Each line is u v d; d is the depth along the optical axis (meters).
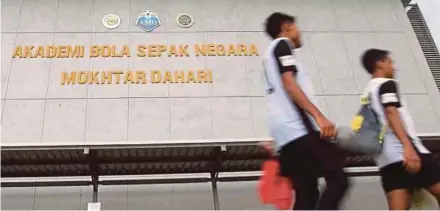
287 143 3.07
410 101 10.38
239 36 10.84
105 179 8.95
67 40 10.46
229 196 9.27
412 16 12.12
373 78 3.86
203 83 10.22
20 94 9.77
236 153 8.11
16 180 8.77
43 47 10.32
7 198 8.91
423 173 3.50
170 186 9.30
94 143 7.23
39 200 8.98
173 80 10.18
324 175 2.96
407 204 3.60
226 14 11.09
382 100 3.50
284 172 3.28
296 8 11.38
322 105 10.19
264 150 7.97
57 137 9.41
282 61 3.15
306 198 3.15
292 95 3.03
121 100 9.89
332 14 11.38
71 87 9.94
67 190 9.12
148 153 7.90
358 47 10.98
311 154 2.99
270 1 11.41
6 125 9.42
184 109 9.91
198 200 9.22
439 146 8.01
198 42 10.69
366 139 3.48
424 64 10.88
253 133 9.79
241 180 9.27
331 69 10.64
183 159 8.24
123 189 9.18
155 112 9.83
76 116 9.66
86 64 10.22
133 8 10.96
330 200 2.83
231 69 10.43
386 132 3.60
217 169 8.65
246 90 10.22
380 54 3.86
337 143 3.31
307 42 10.95
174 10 11.02
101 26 10.67
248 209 9.18
